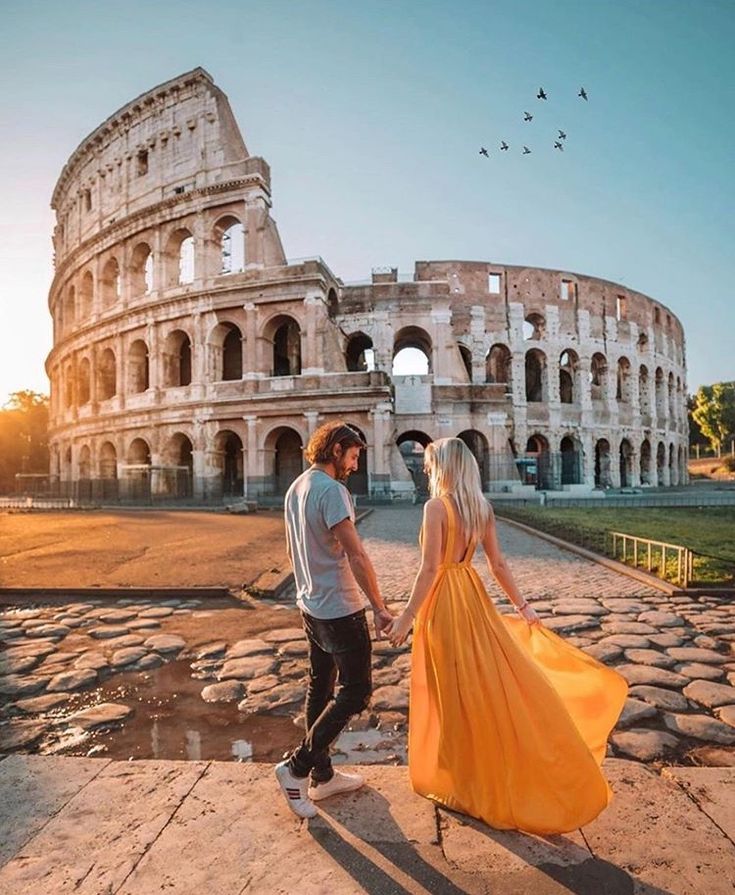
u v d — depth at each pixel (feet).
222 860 10.85
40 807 12.75
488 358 190.90
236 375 161.27
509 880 10.25
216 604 37.19
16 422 272.72
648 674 23.45
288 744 18.28
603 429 191.42
